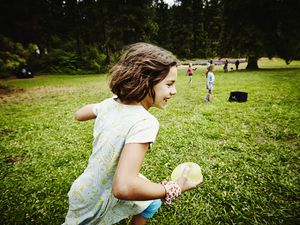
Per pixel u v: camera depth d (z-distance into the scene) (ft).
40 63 120.47
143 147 3.61
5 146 17.40
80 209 4.52
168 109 28.22
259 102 30.32
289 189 10.98
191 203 10.08
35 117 26.50
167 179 12.26
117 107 4.29
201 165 13.69
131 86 3.79
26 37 126.21
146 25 126.62
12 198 10.84
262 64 140.26
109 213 4.65
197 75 83.51
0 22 113.09
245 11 91.91
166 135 18.66
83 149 16.40
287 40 88.07
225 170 13.00
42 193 11.19
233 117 23.57
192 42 268.62
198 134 18.78
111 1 122.11
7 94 48.19
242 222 9.05
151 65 3.71
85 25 142.31
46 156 15.48
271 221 9.05
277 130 19.08
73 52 135.44
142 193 3.30
